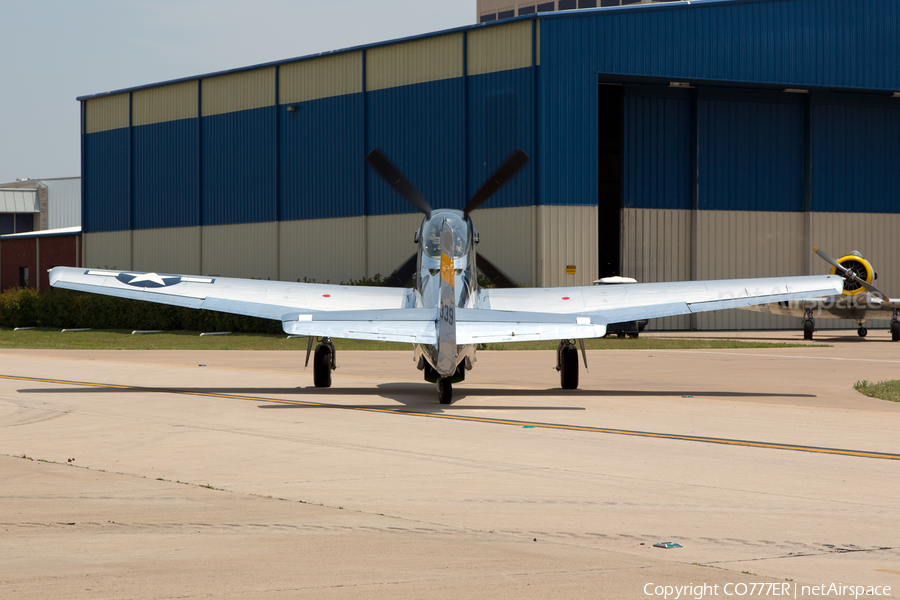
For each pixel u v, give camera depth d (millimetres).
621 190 71312
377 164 32312
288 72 79500
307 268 78625
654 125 72312
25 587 9289
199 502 13500
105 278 28609
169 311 76312
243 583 9477
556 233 64375
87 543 11117
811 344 56906
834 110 77188
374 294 29828
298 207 79125
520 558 10547
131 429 21188
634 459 17453
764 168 75500
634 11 66125
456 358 23609
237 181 83688
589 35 65000
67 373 36812
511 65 65438
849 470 16422
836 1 72438
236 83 83375
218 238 85438
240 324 71562
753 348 54250
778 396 29188
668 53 67375
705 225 73562
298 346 57688
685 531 11938
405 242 71375
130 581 9531
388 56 72750
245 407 25578
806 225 76625
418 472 16000
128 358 46594
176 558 10453
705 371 38719
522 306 28875
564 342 30891
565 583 9547
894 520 12625
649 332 72250
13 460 17062
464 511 13031
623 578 9758
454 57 68625
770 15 70375
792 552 10938
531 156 64312
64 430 21000
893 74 74750
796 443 19516
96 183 96250
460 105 68375
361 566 10141
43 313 85000
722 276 74188
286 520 12383
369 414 24094
